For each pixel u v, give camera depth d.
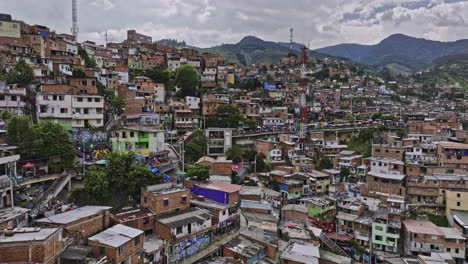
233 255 42.28
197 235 43.75
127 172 49.47
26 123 50.09
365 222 60.59
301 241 49.78
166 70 131.62
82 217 36.97
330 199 70.75
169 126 95.56
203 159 71.38
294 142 96.56
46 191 43.78
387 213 62.81
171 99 110.50
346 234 62.59
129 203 48.47
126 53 145.38
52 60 83.31
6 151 44.97
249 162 86.38
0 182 41.53
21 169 47.78
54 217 37.12
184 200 48.19
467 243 55.69
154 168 55.53
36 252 27.03
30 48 85.06
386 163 79.06
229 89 140.88
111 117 76.38
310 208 69.12
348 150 104.44
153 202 44.62
